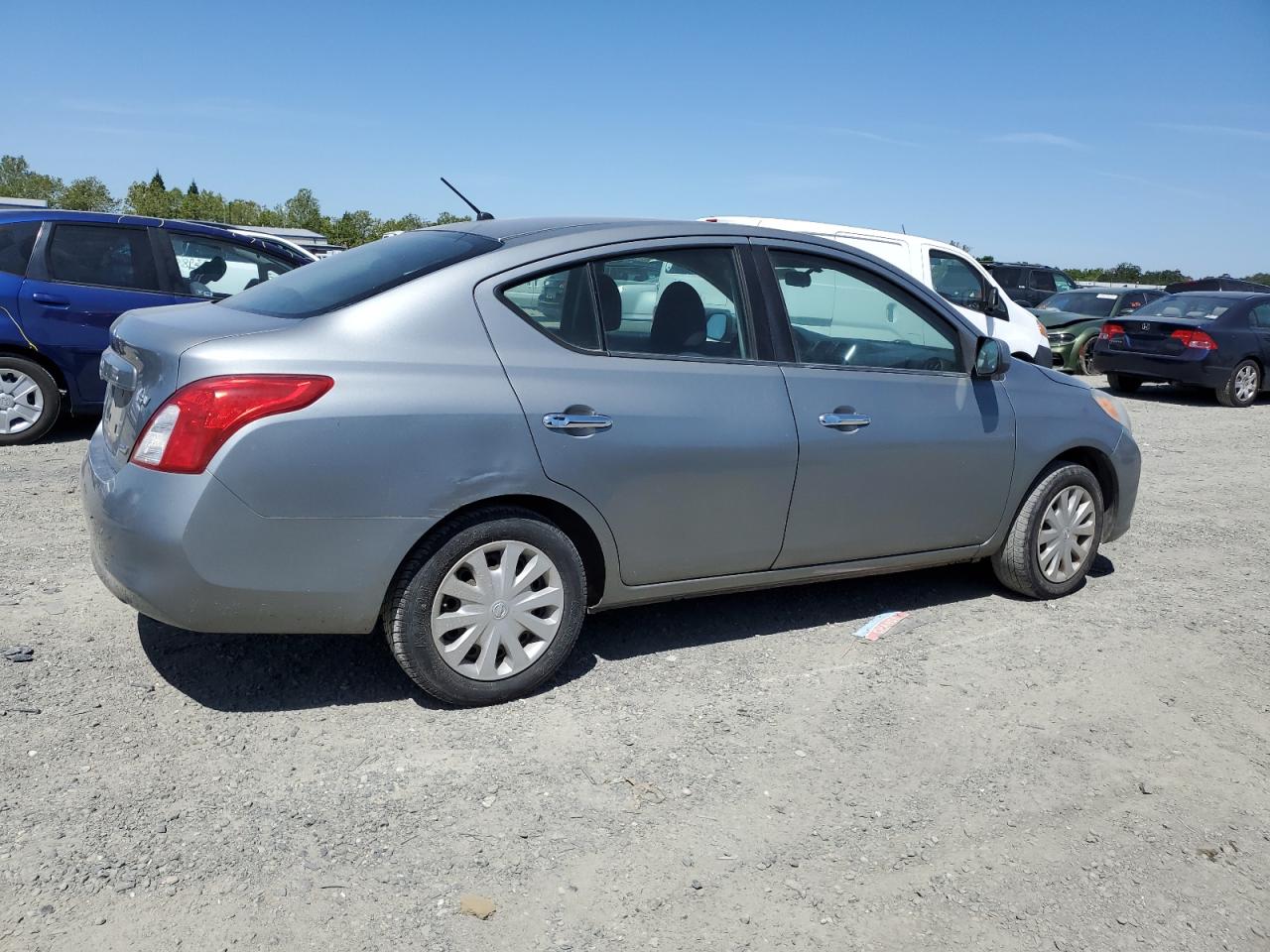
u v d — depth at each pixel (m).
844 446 4.36
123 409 3.65
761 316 4.28
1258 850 3.20
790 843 3.08
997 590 5.45
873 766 3.56
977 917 2.80
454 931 2.61
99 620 4.32
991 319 10.87
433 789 3.24
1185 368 14.34
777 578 4.41
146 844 2.86
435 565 3.54
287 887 2.73
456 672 3.67
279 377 3.28
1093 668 4.48
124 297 7.97
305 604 3.40
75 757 3.26
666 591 4.13
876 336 4.63
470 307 3.66
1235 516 7.55
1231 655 4.72
